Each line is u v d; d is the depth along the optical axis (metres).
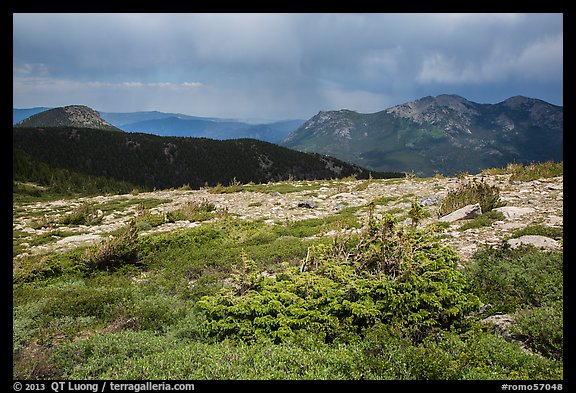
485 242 10.73
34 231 19.84
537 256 8.72
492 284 7.87
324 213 19.75
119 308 8.79
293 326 6.69
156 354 6.13
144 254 13.49
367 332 6.09
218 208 23.20
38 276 11.70
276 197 25.72
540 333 5.96
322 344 6.00
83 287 10.59
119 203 27.88
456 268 8.74
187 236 15.09
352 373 5.05
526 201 14.46
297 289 7.69
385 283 6.92
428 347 5.46
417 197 19.95
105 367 6.05
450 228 12.60
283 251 12.36
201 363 5.62
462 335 6.15
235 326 6.91
